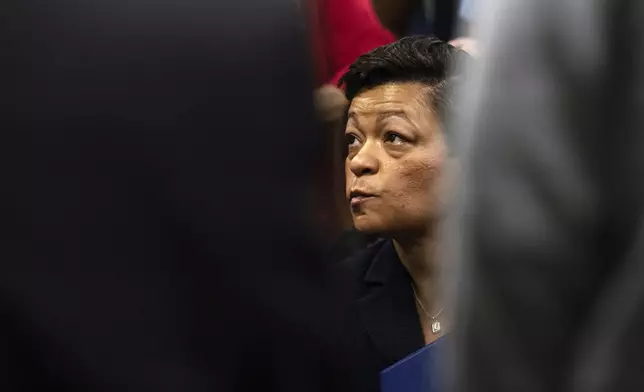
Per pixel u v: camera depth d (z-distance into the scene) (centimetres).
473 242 90
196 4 116
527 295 88
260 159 117
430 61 225
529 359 89
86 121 113
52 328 113
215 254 116
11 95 112
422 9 464
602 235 88
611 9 88
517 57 90
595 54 88
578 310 88
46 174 113
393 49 231
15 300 112
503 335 89
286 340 118
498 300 88
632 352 87
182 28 115
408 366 197
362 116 230
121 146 114
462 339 92
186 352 116
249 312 117
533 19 90
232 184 116
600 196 87
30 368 113
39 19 114
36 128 112
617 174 87
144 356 115
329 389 122
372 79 231
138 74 114
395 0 444
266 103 118
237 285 116
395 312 237
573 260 87
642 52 87
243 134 117
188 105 115
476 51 98
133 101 114
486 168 89
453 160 108
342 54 363
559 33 89
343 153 252
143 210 114
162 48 115
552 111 88
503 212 88
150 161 114
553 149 87
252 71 117
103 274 114
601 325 88
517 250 87
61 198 113
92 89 113
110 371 114
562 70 88
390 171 227
